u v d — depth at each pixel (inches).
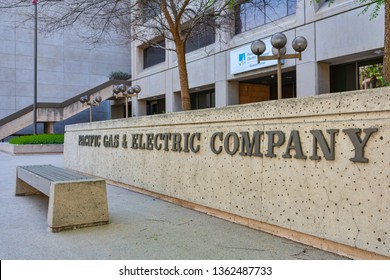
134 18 456.4
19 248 155.8
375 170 126.7
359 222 131.5
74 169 423.2
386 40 178.1
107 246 157.8
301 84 528.7
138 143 289.6
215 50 709.9
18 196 277.6
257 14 615.8
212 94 817.5
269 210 169.6
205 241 163.2
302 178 153.8
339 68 537.0
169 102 879.7
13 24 1116.5
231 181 192.9
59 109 1000.9
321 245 148.3
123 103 1187.9
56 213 181.2
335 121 141.3
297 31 536.1
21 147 777.6
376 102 126.8
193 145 223.3
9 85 1148.5
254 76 635.5
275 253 145.7
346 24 470.3
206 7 413.4
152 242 162.7
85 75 1263.5
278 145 164.6
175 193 241.3
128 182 302.7
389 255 121.7
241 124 187.2
